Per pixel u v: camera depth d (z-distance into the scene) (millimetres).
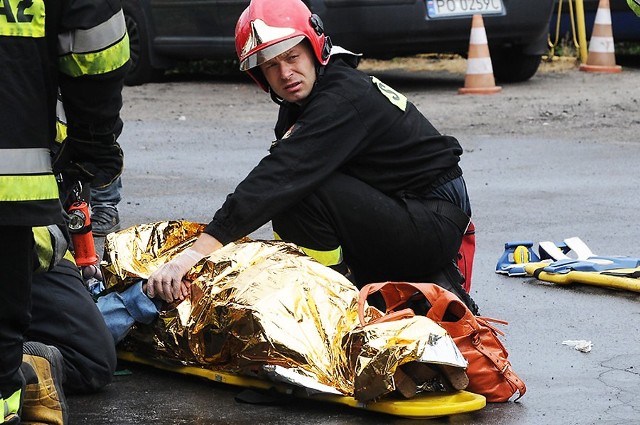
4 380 8273
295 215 11281
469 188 20141
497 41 32562
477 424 9516
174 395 10320
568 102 29875
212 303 10242
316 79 11148
